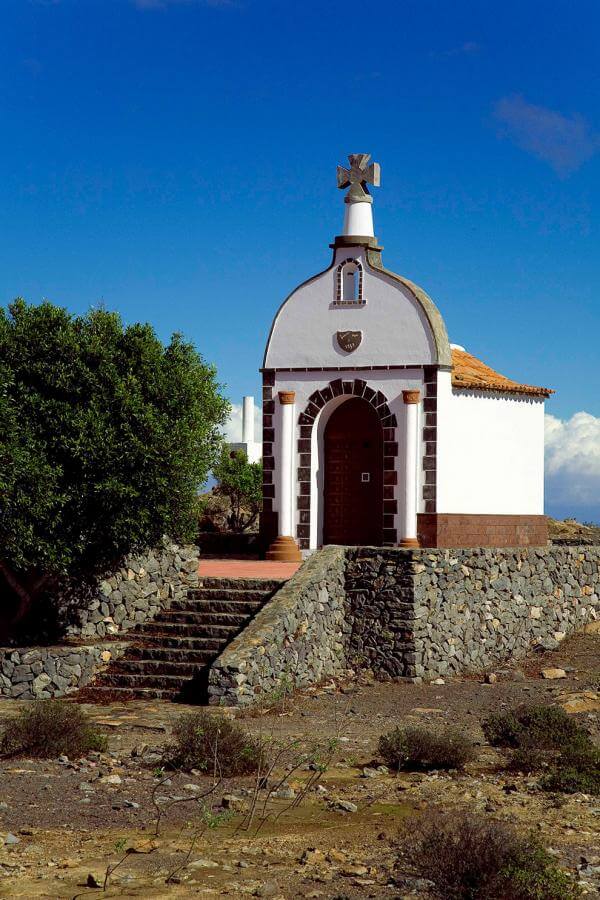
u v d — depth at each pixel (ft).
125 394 71.20
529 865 32.76
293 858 35.83
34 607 74.95
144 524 72.13
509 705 68.90
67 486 70.13
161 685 69.67
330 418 101.86
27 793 43.09
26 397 70.54
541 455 105.91
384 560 78.48
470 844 33.09
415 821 37.55
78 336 73.61
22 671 68.18
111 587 76.95
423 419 95.91
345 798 44.42
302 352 100.83
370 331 98.43
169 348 78.48
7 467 67.15
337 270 99.96
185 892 31.94
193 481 74.95
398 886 32.89
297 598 73.00
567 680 80.02
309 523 100.27
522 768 50.08
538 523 105.40
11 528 67.87
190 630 75.31
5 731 52.42
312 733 58.65
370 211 100.78
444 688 75.46
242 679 65.62
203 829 38.93
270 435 101.76
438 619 79.77
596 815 42.01
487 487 100.17
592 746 54.13
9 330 72.54
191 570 81.46
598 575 100.89
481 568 85.10
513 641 87.97
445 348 96.63
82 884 32.50
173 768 48.29
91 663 71.31
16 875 33.19
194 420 75.31
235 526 153.69
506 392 102.01
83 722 52.54
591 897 32.37
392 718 64.13
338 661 77.77
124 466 70.79
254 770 48.21
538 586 91.81
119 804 41.88
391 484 96.58
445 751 50.62
